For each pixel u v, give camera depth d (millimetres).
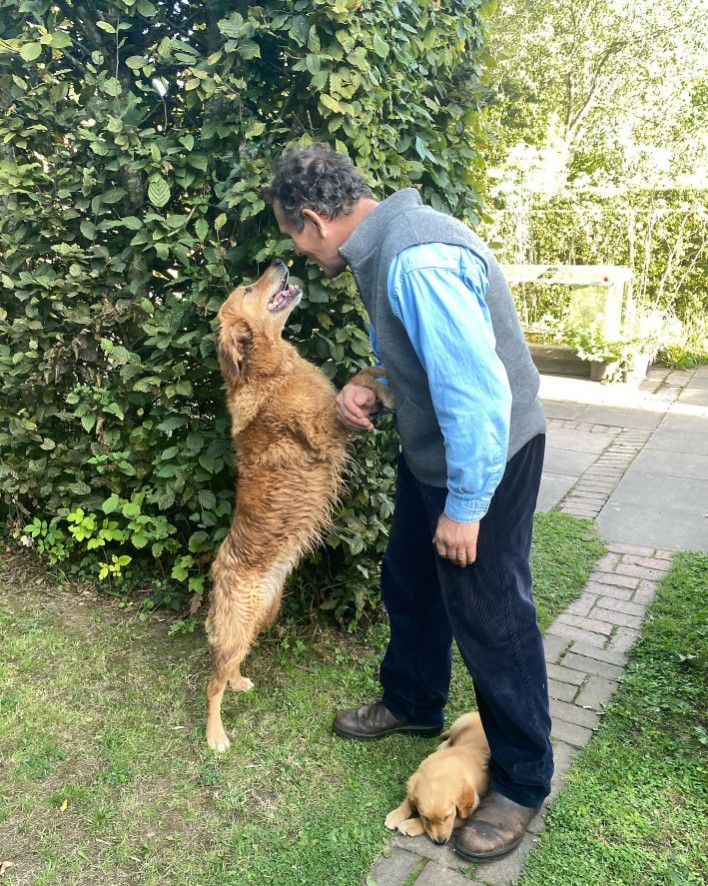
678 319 10297
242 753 2758
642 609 3781
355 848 2303
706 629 3441
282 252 2914
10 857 2273
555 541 4617
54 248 3232
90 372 3600
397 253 1911
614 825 2344
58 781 2594
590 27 12156
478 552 2164
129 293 3379
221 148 3096
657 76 12266
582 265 10141
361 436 3203
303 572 3533
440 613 2678
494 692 2230
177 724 2920
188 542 3621
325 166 2184
